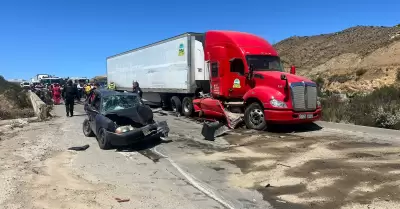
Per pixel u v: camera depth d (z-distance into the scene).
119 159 9.23
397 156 8.53
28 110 24.16
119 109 11.33
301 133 12.03
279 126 13.45
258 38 14.79
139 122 10.77
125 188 6.80
